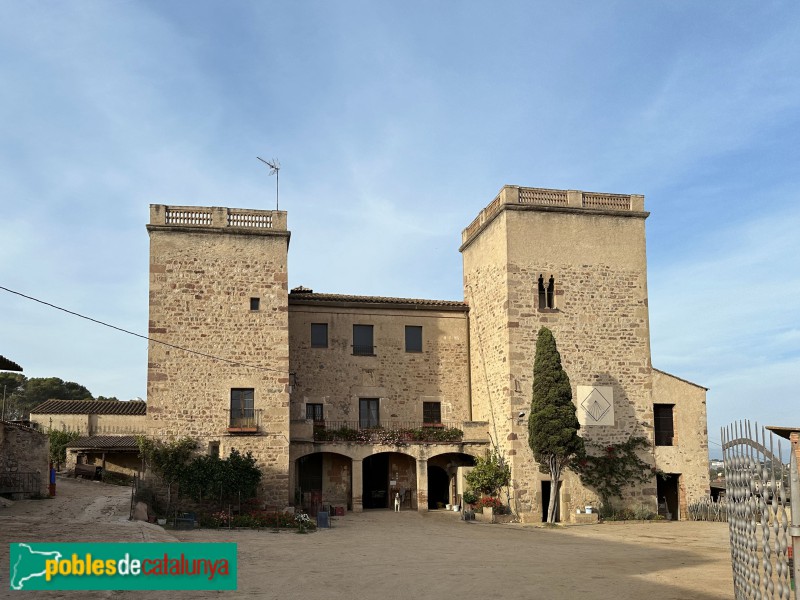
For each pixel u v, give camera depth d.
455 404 31.81
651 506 27.97
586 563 16.19
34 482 26.64
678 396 29.61
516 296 28.20
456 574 14.38
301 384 30.19
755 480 8.40
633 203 30.08
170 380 25.72
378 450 28.84
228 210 27.16
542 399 26.34
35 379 72.56
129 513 23.12
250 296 26.72
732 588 13.05
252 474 25.03
